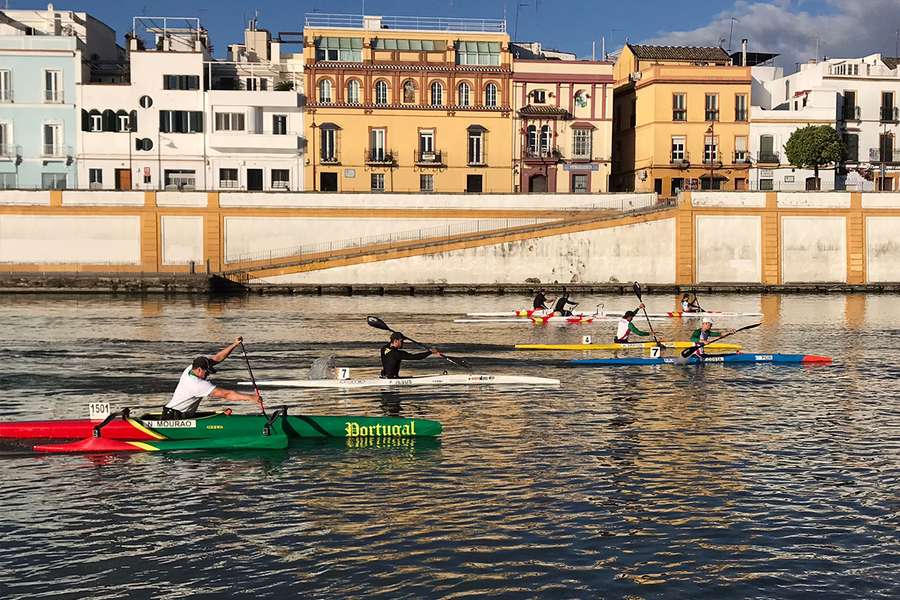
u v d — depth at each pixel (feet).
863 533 48.52
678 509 52.01
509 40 272.10
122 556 45.27
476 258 236.02
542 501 53.21
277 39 293.23
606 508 52.06
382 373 91.30
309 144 265.13
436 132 270.05
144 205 234.17
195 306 187.62
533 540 47.21
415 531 48.42
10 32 265.13
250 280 232.73
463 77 269.44
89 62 270.87
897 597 41.24
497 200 242.99
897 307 193.06
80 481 56.85
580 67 274.57
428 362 108.58
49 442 65.57
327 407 79.51
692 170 282.56
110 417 64.49
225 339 128.57
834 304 201.77
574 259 238.48
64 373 96.68
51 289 223.51
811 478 58.08
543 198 244.01
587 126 275.59
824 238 244.01
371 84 266.16
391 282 235.20
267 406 79.77
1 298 206.08
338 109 265.13
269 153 262.67
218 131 258.37
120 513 51.13
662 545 46.70
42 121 254.47
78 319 156.76
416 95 268.41
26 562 44.52
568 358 111.34
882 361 109.19
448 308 186.29
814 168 278.87
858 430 71.26
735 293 236.43
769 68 336.49
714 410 78.79
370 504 52.60
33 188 236.22
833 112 287.69
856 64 299.79
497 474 58.54
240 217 237.45
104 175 256.73
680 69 279.49
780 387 90.53
